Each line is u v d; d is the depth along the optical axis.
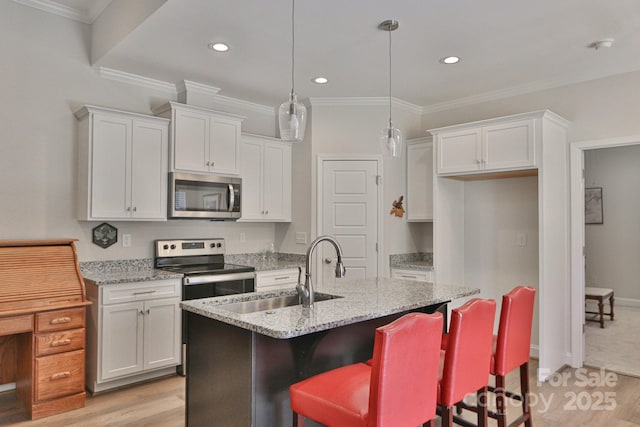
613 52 3.43
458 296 2.59
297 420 1.82
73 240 3.28
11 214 3.26
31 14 3.37
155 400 3.13
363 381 1.80
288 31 3.05
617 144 3.72
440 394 1.96
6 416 2.86
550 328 3.65
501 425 2.28
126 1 3.11
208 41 3.20
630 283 6.61
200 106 4.20
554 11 2.78
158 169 3.72
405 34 3.10
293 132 2.40
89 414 2.90
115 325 3.24
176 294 3.57
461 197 4.67
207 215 4.00
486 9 2.75
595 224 6.93
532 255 4.24
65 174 3.51
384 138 2.86
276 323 1.81
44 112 3.42
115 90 3.81
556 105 4.07
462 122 4.73
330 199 4.70
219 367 2.08
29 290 2.90
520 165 3.66
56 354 2.92
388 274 4.66
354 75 3.96
